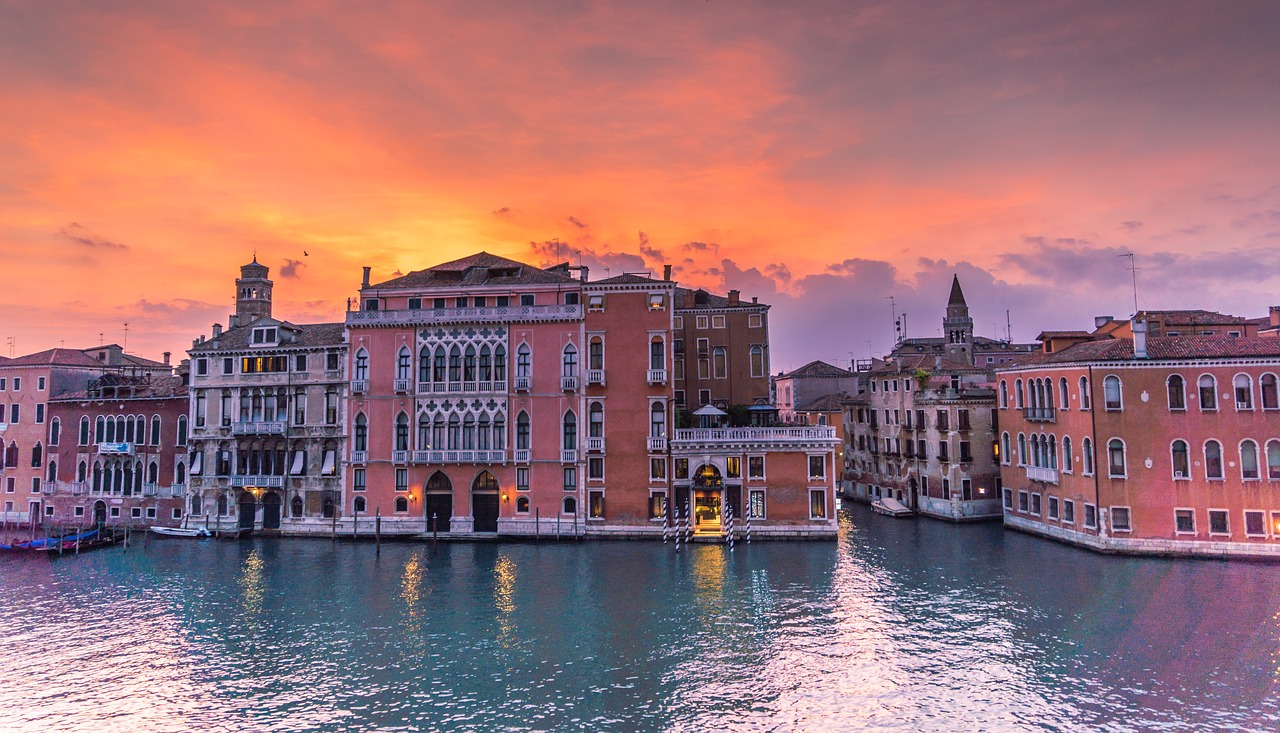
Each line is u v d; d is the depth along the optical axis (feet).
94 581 128.88
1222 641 87.66
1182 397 125.90
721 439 153.58
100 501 183.32
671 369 156.87
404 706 75.92
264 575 130.52
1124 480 129.39
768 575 124.36
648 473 155.63
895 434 203.72
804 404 268.21
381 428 162.09
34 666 88.43
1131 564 122.62
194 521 171.53
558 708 75.00
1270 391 120.57
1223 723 69.31
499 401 159.12
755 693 77.92
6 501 190.60
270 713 74.90
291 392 168.55
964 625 97.04
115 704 77.56
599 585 119.34
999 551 139.03
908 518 184.75
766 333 192.03
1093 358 132.77
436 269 170.30
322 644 94.22
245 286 212.23
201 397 173.78
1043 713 72.18
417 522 159.74
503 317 159.84
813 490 153.17
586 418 157.28
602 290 159.12
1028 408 154.30
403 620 103.09
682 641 93.04
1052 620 97.55
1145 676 79.41
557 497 157.07
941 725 70.33
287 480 167.12
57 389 192.03
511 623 100.94
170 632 100.01
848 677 81.41
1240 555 120.88
